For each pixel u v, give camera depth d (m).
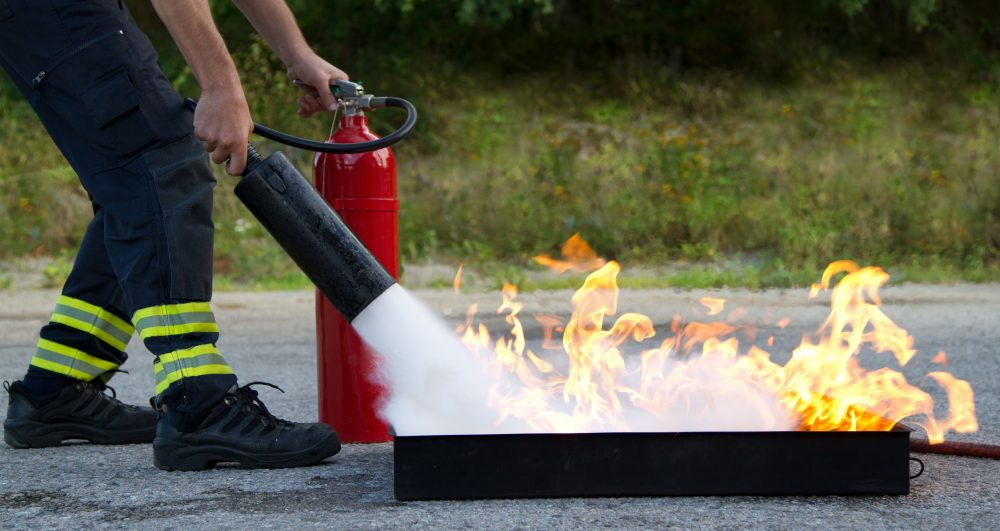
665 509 1.96
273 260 8.40
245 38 12.50
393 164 2.77
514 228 9.05
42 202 9.71
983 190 9.27
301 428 2.45
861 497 2.04
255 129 2.49
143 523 1.99
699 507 1.97
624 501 2.02
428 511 1.98
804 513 1.93
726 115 11.80
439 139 11.25
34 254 9.10
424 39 13.07
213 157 2.31
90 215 9.72
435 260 8.68
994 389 3.57
